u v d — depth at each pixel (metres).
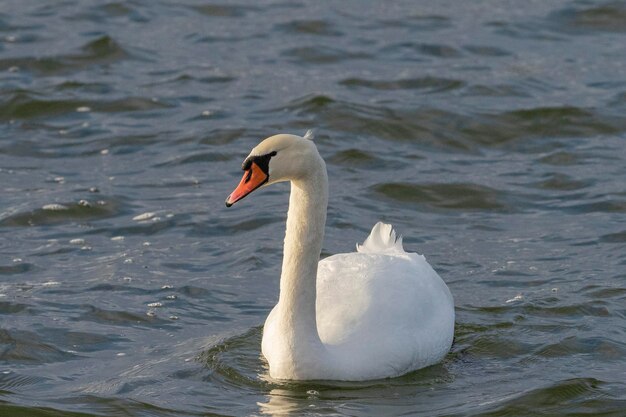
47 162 18.95
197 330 13.24
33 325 13.18
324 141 19.78
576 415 11.14
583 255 15.38
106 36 24.48
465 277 14.77
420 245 15.89
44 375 12.07
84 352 12.65
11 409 11.21
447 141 20.09
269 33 25.66
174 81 22.73
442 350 12.48
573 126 20.59
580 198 17.52
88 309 13.66
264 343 12.25
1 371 12.16
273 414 11.04
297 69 23.45
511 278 14.69
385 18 26.66
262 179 11.21
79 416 11.08
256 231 16.31
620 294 14.02
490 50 24.58
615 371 12.12
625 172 18.53
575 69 23.42
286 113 20.98
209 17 26.78
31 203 17.00
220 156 19.23
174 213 16.83
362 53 24.34
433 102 21.45
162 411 11.16
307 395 11.51
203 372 12.07
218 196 17.58
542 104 21.30
